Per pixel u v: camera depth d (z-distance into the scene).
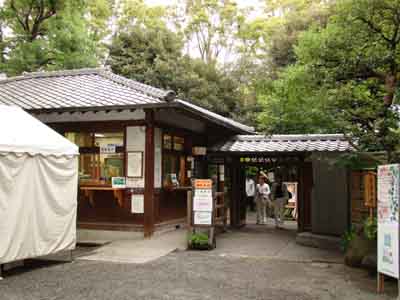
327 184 10.28
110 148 11.01
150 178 10.59
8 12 19.12
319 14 21.31
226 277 7.05
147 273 7.29
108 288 6.32
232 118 22.72
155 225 10.90
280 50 21.92
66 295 5.95
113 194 10.99
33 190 7.38
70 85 12.05
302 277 7.12
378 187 6.42
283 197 14.12
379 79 8.08
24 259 7.86
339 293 6.18
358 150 7.98
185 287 6.41
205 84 22.33
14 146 6.95
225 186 13.80
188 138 13.13
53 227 7.81
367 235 7.50
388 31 7.99
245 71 25.73
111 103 9.98
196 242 9.46
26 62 18.27
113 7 29.47
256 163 13.29
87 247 10.14
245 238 11.34
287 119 9.96
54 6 19.16
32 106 10.32
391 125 7.49
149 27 25.22
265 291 6.23
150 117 10.57
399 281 5.70
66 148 8.16
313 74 8.12
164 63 21.95
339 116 8.05
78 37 18.94
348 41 7.77
